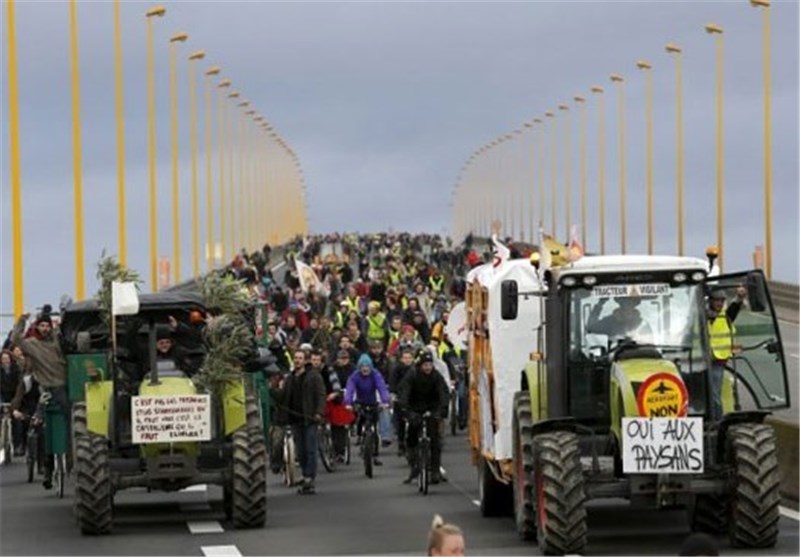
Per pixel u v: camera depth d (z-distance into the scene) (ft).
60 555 93.15
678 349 92.17
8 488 128.98
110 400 103.19
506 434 101.45
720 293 92.79
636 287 92.73
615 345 92.38
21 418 134.62
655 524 99.25
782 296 344.08
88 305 116.37
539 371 94.68
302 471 124.47
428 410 125.29
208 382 102.94
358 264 499.92
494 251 105.91
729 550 87.81
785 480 113.09
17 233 201.16
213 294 106.63
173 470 102.58
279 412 124.36
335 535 99.66
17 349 145.79
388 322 211.82
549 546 87.71
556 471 87.56
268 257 552.41
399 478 134.00
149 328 105.09
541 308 95.96
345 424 139.33
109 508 101.65
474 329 110.93
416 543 95.55
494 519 106.42
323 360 141.69
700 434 87.20
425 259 540.52
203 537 99.60
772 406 90.84
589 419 92.58
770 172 317.83
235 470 102.27
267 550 93.56
